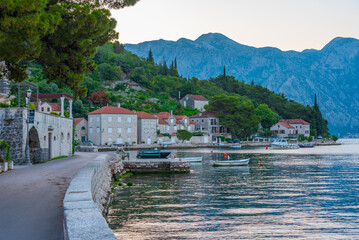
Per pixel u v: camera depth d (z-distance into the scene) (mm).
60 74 21594
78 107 129500
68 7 19812
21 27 14508
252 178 47594
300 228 22969
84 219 8211
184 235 21078
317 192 36375
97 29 19000
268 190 37594
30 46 16141
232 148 134375
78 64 21234
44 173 24641
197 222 24016
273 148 135875
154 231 21781
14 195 15852
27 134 32406
